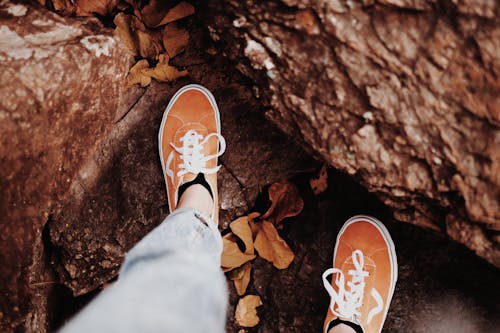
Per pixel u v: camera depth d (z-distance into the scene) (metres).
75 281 0.94
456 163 0.69
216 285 0.69
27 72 0.72
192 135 0.91
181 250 0.72
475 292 0.90
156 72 0.90
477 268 0.88
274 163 0.93
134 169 0.91
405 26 0.67
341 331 0.91
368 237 0.93
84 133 0.82
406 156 0.71
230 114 0.92
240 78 0.84
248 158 0.93
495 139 0.67
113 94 0.83
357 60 0.70
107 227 0.91
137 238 0.93
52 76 0.73
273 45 0.72
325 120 0.73
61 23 0.77
